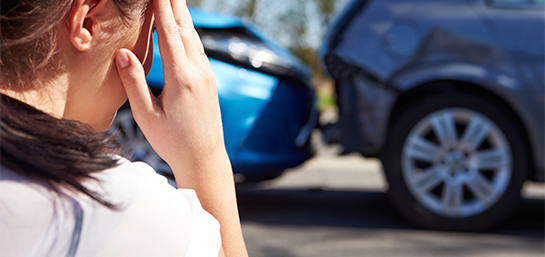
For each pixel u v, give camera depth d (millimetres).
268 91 2812
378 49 2746
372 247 2498
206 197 512
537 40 2594
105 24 433
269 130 2797
